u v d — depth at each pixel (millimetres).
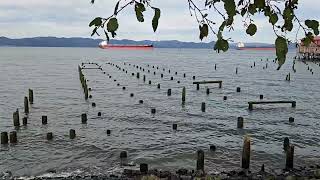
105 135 25688
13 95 45062
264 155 21391
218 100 41688
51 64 106500
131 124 29328
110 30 2641
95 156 21109
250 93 47750
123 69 82062
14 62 117312
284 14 2658
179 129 27828
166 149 22516
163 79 64625
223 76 71438
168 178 16625
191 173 17969
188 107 37156
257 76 71688
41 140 24094
